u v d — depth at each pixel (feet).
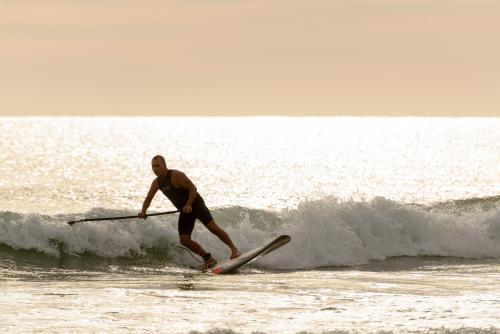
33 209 354.95
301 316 91.56
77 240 139.95
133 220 148.25
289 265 145.18
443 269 144.56
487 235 171.73
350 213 163.43
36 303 97.55
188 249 146.20
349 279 127.44
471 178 625.82
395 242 164.25
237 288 114.52
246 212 168.35
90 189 481.87
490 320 89.35
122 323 86.38
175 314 92.12
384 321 88.38
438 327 84.69
